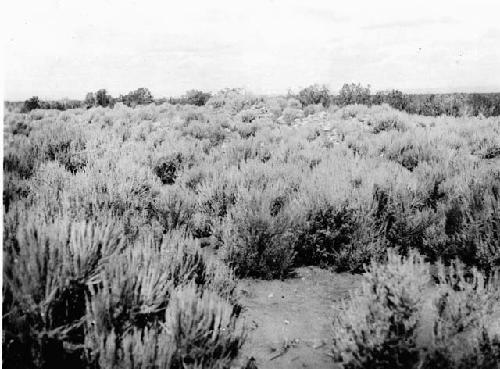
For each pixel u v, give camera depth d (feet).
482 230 12.67
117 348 7.26
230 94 69.92
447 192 17.21
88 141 24.77
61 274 7.70
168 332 7.45
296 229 13.51
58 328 6.95
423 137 30.14
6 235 8.41
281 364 8.38
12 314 6.86
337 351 8.19
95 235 8.50
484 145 30.48
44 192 13.39
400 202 15.03
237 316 10.09
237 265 11.93
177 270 9.84
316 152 26.35
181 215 15.28
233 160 24.31
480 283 8.42
